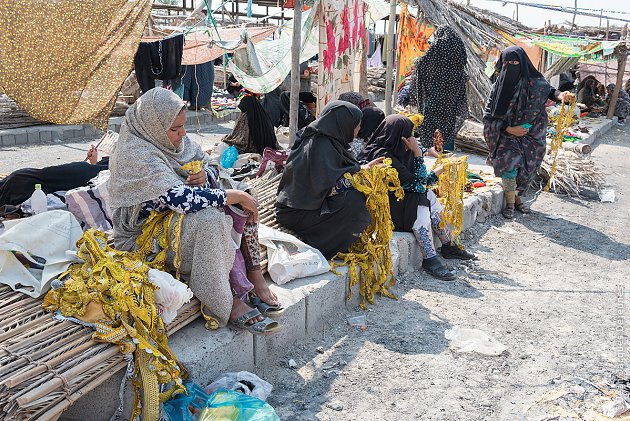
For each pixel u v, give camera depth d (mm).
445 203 5031
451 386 3176
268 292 3352
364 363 3387
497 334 3803
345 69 7039
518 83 6133
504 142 6387
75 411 2695
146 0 4402
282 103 9086
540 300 4391
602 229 6305
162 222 2957
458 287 4598
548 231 6172
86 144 10945
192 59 10492
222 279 2920
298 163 4066
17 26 4082
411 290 4504
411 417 2898
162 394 2566
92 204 3875
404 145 4766
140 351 2543
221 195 2928
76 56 4309
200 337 2945
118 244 3090
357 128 4090
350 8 6957
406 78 9922
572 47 12797
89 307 2578
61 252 3018
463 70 7141
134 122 2928
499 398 3082
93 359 2389
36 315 2652
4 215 3818
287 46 9656
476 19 11438
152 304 2627
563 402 3039
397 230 4914
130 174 2893
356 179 4023
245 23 10508
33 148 10359
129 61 4465
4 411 2094
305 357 3438
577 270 5086
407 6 9227
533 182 7914
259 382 2938
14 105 11375
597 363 3467
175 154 3037
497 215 6605
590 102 16328
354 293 4102
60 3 4160
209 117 14219
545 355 3549
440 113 7141
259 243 3689
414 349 3561
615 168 9812
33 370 2223
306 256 3816
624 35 16422
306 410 2924
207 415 2492
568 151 8750
